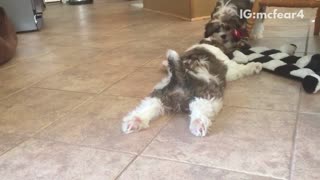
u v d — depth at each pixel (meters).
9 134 1.36
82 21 4.12
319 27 2.70
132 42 2.84
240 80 1.79
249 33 2.48
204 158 1.11
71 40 3.06
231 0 2.44
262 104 1.49
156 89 1.50
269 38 2.69
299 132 1.23
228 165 1.06
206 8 3.89
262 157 1.09
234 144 1.18
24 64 2.36
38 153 1.21
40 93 1.79
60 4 6.18
